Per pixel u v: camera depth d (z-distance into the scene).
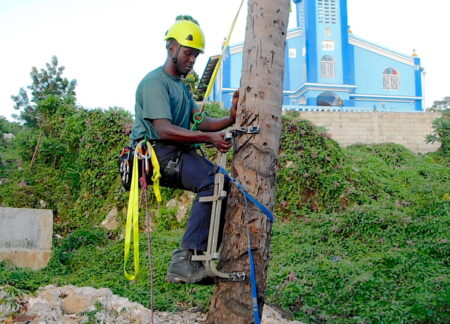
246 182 3.63
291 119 13.78
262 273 3.58
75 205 13.32
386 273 8.27
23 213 9.60
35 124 22.53
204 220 3.64
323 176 12.84
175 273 3.62
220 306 3.54
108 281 8.50
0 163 16.08
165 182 3.84
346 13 30.88
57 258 9.69
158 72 3.90
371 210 11.10
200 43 3.87
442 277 7.59
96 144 13.54
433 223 9.95
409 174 14.83
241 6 3.97
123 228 12.38
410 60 31.61
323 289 7.75
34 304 6.17
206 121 4.20
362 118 19.41
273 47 3.77
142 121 3.85
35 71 23.56
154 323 6.12
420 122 19.62
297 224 11.76
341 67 30.22
